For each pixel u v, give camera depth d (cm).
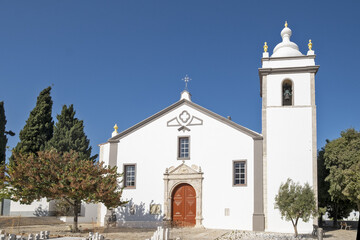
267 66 2717
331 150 2730
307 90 2619
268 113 2627
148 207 2695
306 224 2409
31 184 2167
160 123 2798
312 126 2558
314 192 2455
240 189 2544
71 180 2155
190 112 2750
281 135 2573
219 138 2653
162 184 2705
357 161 2497
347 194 2434
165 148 2752
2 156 3712
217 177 2602
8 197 2442
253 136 2597
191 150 2692
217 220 2541
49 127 4066
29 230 2333
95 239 1794
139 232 2309
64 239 1853
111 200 2270
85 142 4091
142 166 2770
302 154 2523
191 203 2638
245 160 2578
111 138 2877
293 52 2738
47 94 4147
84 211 3406
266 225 2461
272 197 2491
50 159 2331
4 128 3781
